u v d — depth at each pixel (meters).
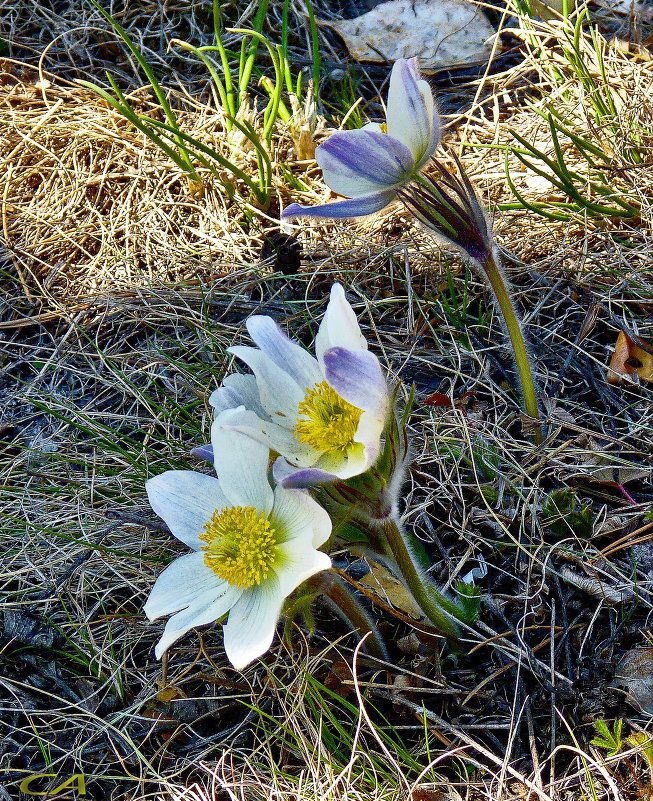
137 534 0.36
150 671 0.33
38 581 0.36
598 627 0.32
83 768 0.32
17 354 0.43
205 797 0.29
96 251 0.46
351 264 0.44
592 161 0.44
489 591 0.33
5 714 0.33
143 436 0.40
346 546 0.29
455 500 0.35
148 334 0.43
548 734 0.30
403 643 0.32
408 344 0.40
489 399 0.39
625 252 0.41
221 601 0.28
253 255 0.45
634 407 0.37
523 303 0.41
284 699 0.31
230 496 0.29
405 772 0.30
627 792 0.29
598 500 0.35
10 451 0.40
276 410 0.28
